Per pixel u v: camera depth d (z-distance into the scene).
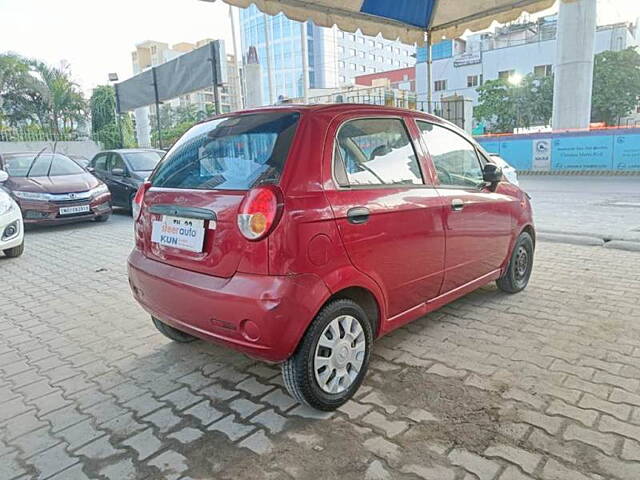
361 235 2.61
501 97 37.12
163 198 2.83
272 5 5.66
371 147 2.87
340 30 6.46
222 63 11.56
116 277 5.53
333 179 2.55
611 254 5.82
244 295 2.31
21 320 4.23
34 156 9.71
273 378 3.05
